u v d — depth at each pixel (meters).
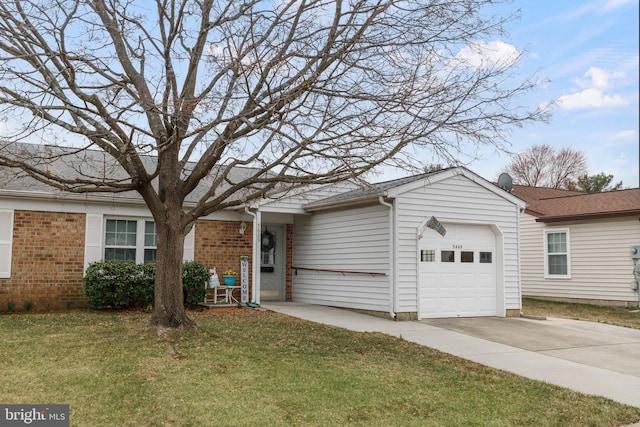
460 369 7.97
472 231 13.83
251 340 9.05
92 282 12.47
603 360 9.05
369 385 6.76
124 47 9.26
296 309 13.88
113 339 8.49
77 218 13.42
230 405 5.75
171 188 9.32
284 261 16.47
